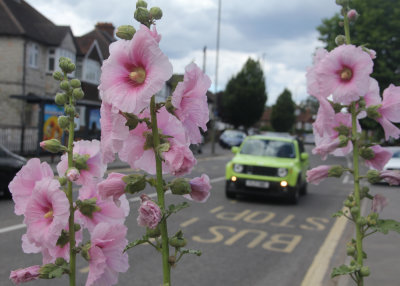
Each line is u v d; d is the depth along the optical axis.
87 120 21.06
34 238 1.47
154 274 5.95
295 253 7.28
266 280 5.89
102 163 1.62
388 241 7.05
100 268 1.53
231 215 10.23
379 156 2.03
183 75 1.53
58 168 1.77
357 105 2.01
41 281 5.50
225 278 5.93
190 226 8.95
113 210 1.72
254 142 13.23
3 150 11.46
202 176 1.69
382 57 28.70
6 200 11.14
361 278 1.90
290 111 95.38
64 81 1.73
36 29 29.05
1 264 6.13
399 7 29.08
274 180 11.84
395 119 1.95
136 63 1.38
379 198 1.95
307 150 38.25
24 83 27.14
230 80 66.31
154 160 1.60
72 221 1.64
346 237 8.45
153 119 1.53
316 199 13.42
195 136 1.63
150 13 1.48
